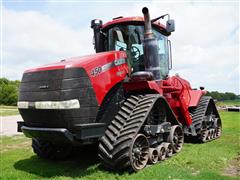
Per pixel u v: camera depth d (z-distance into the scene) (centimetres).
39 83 510
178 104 770
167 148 625
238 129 1082
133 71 631
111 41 669
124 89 588
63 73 491
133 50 643
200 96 868
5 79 6850
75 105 483
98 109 511
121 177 483
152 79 593
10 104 5500
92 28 694
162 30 715
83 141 489
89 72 505
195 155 642
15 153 719
